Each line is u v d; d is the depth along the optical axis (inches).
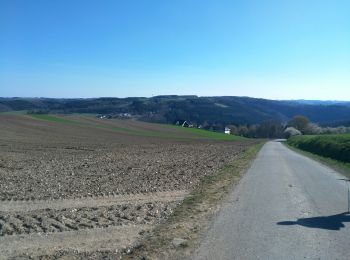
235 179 802.2
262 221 434.9
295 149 2277.3
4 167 978.1
